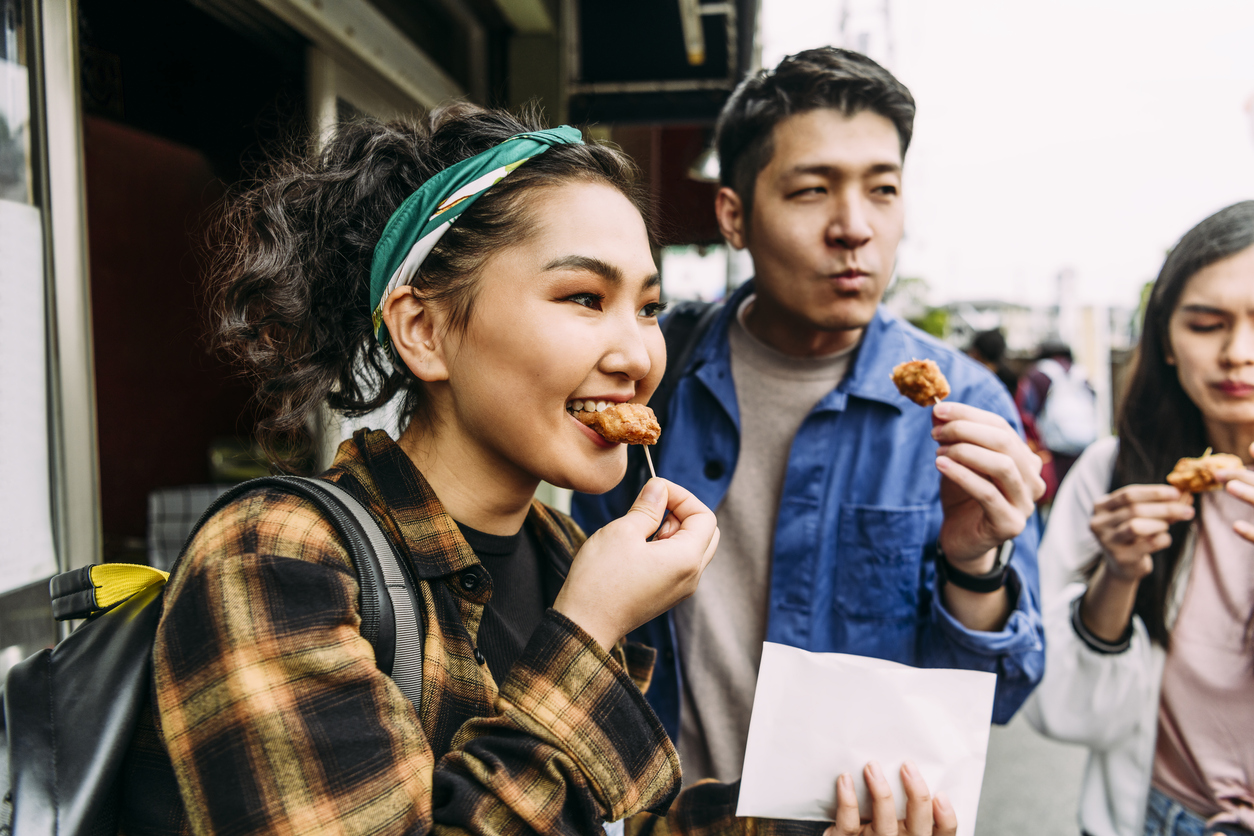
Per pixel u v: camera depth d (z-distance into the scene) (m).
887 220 1.49
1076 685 1.81
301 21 2.25
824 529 1.60
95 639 0.78
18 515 1.37
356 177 0.97
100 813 0.76
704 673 1.67
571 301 0.83
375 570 0.78
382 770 0.67
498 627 0.94
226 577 0.70
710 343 1.77
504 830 0.69
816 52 1.47
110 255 3.76
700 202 4.70
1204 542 1.66
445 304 0.87
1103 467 1.88
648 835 1.18
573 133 0.96
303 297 0.98
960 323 25.41
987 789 3.42
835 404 1.61
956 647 1.40
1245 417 1.59
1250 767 1.61
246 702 0.65
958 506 1.36
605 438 0.87
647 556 0.84
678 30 3.94
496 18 3.81
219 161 2.34
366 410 1.02
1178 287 1.66
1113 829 1.81
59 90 1.45
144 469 3.94
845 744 1.06
